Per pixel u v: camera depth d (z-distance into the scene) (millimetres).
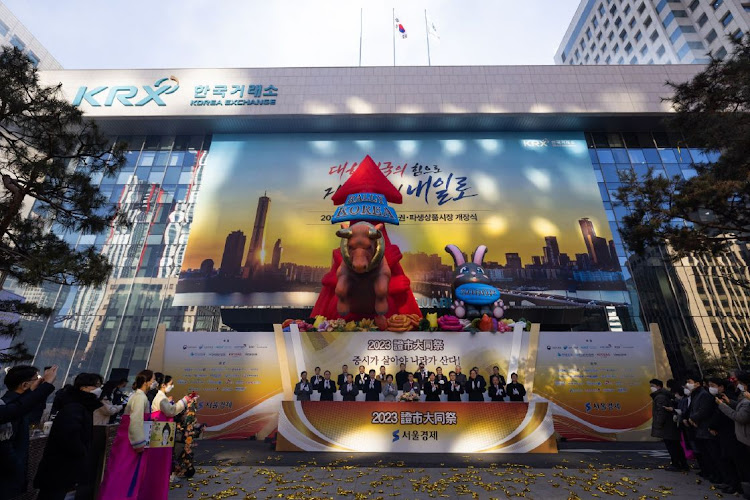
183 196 30266
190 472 6945
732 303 25719
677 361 24141
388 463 8383
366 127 32438
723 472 6348
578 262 27250
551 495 6160
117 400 10141
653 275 26719
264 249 27766
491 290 14758
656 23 55312
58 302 25812
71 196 10008
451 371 13023
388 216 14539
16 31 46781
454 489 6453
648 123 32406
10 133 9812
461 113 31500
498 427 9758
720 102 12180
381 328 13766
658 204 12555
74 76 32688
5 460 3689
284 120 31766
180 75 33094
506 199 29484
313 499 5887
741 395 6160
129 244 28312
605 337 13906
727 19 47594
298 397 11633
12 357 10000
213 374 13359
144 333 25375
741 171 10828
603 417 13008
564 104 32000
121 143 10578
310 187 30000
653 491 6383
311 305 26062
